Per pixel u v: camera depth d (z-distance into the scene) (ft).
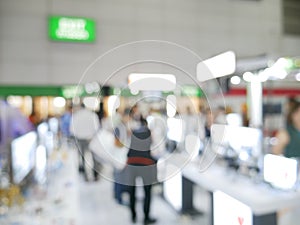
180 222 10.71
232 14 25.70
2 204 11.64
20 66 21.38
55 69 22.03
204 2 24.86
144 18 23.47
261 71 10.21
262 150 9.13
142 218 11.23
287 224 7.83
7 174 11.89
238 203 7.47
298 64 10.27
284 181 7.45
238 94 21.52
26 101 22.17
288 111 8.80
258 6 26.48
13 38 21.21
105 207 12.51
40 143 15.75
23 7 21.31
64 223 10.76
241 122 15.76
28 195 13.92
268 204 6.82
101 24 22.70
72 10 22.21
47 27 21.81
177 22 24.21
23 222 10.78
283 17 27.32
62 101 22.61
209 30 25.04
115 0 22.91
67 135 21.83
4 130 14.34
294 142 8.48
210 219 8.82
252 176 8.58
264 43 26.73
